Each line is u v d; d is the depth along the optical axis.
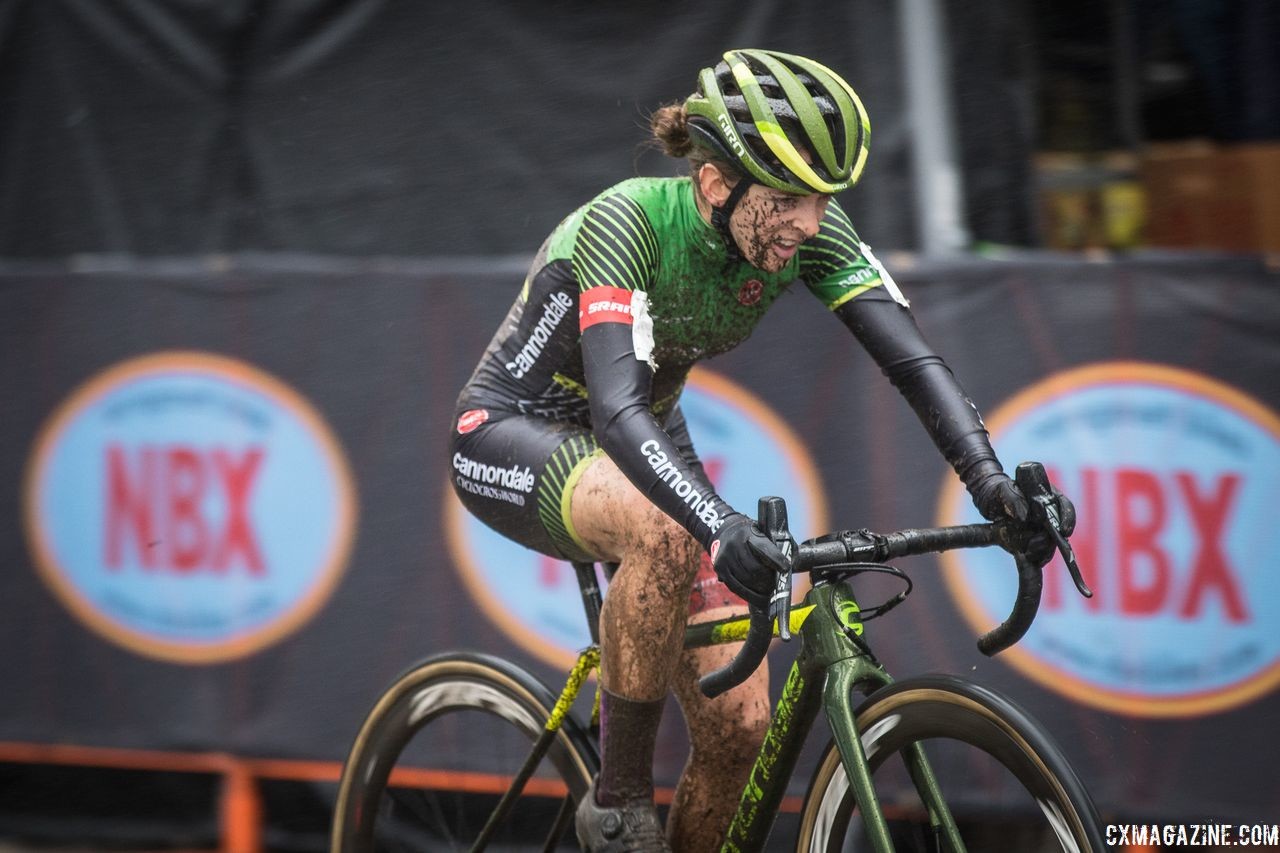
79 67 16.62
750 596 6.61
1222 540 11.48
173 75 16.44
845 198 14.76
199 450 13.52
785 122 7.01
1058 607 11.80
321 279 13.16
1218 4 15.63
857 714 7.62
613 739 7.86
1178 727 11.59
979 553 11.88
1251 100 15.73
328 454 13.21
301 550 13.31
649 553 7.50
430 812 10.73
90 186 16.70
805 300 12.20
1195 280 11.45
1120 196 15.62
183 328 13.48
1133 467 11.66
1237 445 11.41
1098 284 11.66
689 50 15.24
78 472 13.79
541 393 8.61
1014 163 15.08
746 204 7.29
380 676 13.16
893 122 14.62
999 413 11.95
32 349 13.81
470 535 12.91
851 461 12.16
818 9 14.77
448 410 12.91
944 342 11.99
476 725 10.83
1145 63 15.73
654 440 7.12
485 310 12.80
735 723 8.40
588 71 15.59
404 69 16.03
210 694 13.55
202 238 16.52
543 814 10.53
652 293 7.82
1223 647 11.48
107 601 13.77
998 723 6.95
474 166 15.98
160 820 14.65
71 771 14.91
